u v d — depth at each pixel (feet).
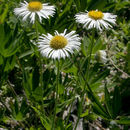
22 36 1.57
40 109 1.59
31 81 1.55
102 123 1.79
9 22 1.78
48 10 1.43
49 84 1.59
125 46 1.95
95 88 1.59
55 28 1.69
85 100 1.80
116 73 1.89
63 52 1.33
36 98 1.57
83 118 1.77
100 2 1.73
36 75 1.55
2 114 1.53
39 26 1.68
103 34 1.94
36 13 1.42
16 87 1.82
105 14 1.40
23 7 1.43
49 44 1.34
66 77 1.59
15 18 1.72
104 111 1.50
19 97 1.77
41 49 1.34
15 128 1.66
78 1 1.74
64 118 1.77
